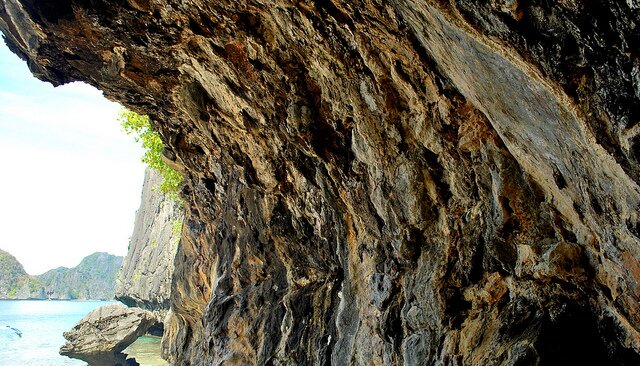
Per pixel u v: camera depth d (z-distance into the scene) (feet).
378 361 26.37
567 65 10.76
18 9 30.37
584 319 15.88
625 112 9.84
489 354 18.02
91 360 114.62
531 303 17.65
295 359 35.01
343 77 24.41
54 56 33.99
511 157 17.84
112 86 38.27
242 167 39.52
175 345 70.44
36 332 227.81
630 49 9.32
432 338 22.15
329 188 31.12
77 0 27.48
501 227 18.67
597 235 13.80
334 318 32.99
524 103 13.16
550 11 10.49
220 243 51.96
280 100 29.71
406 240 24.58
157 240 198.90
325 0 21.04
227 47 29.09
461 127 19.61
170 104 40.55
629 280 13.01
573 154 12.50
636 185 10.43
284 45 26.08
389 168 24.71
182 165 52.03
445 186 22.48
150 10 27.73
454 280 21.58
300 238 37.14
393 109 22.88
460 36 13.83
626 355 14.55
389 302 25.82
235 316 44.01
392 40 19.47
